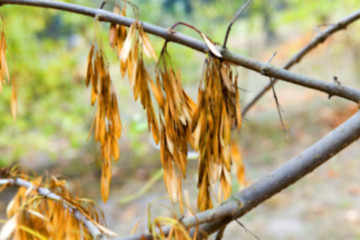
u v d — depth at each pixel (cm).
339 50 801
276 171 83
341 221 462
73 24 646
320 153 82
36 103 592
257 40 1226
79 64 640
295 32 1273
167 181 84
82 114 660
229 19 852
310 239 438
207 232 80
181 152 85
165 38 82
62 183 98
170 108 83
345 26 139
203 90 84
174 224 75
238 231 473
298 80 85
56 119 616
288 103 901
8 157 579
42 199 94
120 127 84
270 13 859
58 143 745
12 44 561
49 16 627
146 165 686
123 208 554
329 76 890
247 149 691
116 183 643
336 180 555
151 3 779
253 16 878
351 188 525
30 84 583
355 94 84
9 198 575
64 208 90
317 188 540
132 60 81
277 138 723
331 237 438
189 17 931
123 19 81
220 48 85
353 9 686
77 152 702
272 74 84
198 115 84
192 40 84
